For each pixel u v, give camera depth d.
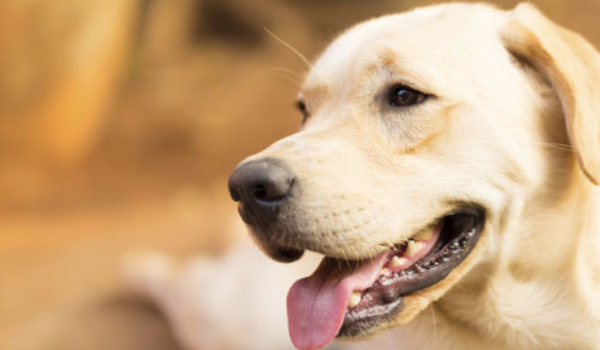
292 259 0.78
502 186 0.77
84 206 2.07
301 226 0.75
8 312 1.23
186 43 3.40
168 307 1.17
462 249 0.78
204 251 1.40
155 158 2.53
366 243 0.76
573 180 0.79
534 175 0.78
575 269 0.79
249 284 1.12
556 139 0.79
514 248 0.78
